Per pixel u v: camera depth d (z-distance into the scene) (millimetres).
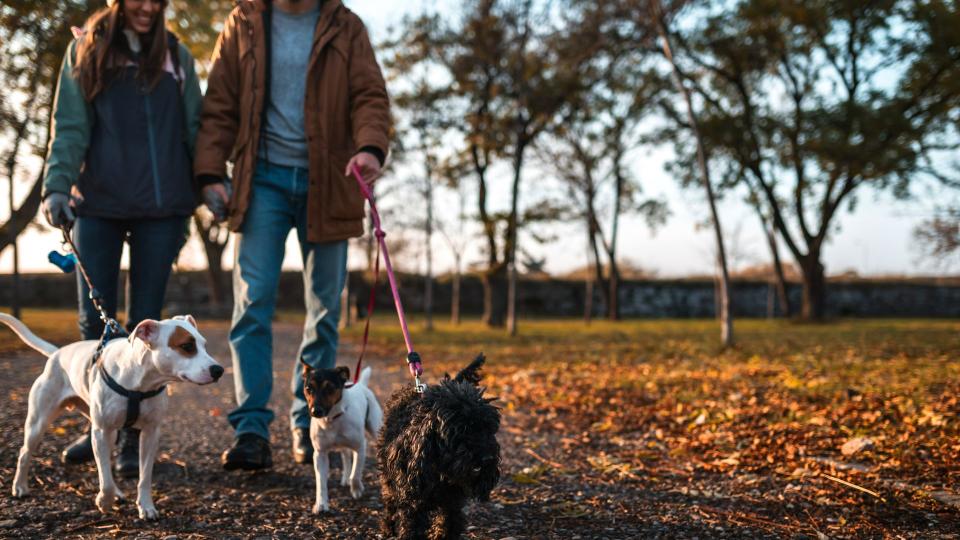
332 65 4551
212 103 4570
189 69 4625
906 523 3484
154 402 3615
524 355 13680
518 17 21281
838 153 21359
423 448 2809
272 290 4547
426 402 2924
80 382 3766
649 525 3596
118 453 4355
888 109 21469
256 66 4465
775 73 24141
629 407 6984
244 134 4473
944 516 3543
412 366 3396
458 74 23609
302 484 4309
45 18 13195
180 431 5941
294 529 3502
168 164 4430
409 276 36344
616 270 33031
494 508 3887
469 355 14109
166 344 3500
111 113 4305
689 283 38875
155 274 4441
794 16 21000
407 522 3016
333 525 3574
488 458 2736
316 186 4488
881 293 37156
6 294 37000
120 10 4285
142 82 4355
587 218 27484
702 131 23484
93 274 4359
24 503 3801
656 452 5242
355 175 4375
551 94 22969
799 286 38594
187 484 4270
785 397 6918
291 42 4566
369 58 4707
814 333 18891
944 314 37000
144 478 3639
